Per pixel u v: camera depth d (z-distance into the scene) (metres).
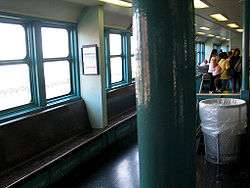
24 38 5.19
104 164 5.96
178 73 0.99
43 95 5.55
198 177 4.95
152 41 0.97
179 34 0.97
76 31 6.66
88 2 6.07
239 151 5.51
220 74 10.14
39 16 5.30
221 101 5.79
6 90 4.83
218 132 5.27
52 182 4.88
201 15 9.12
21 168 4.61
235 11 8.41
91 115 6.95
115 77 8.69
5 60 4.76
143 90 1.02
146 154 1.04
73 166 5.48
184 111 1.02
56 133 5.70
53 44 6.02
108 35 8.04
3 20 4.68
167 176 1.03
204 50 20.86
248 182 4.70
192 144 1.07
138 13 0.99
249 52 5.95
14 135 4.75
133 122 8.40
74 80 6.79
